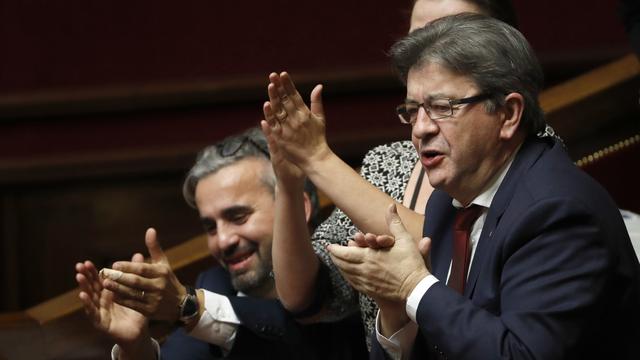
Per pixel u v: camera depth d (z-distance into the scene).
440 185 6.52
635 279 6.21
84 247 15.52
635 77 10.16
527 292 6.03
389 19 14.94
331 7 15.02
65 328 10.20
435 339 6.10
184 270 10.20
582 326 5.97
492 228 6.37
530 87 6.44
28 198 15.56
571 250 6.05
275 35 15.09
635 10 9.23
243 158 8.82
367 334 8.13
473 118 6.37
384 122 14.97
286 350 8.38
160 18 15.23
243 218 8.73
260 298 8.80
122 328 8.15
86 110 15.29
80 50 15.31
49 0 15.34
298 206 7.96
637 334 6.23
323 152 7.29
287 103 7.25
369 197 7.17
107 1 15.27
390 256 6.31
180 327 8.87
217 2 15.16
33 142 15.44
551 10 14.66
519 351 5.87
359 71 14.91
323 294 8.19
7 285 15.56
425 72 6.42
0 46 15.34
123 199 15.47
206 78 15.14
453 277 6.66
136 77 15.26
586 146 10.17
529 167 6.42
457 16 6.55
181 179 15.39
